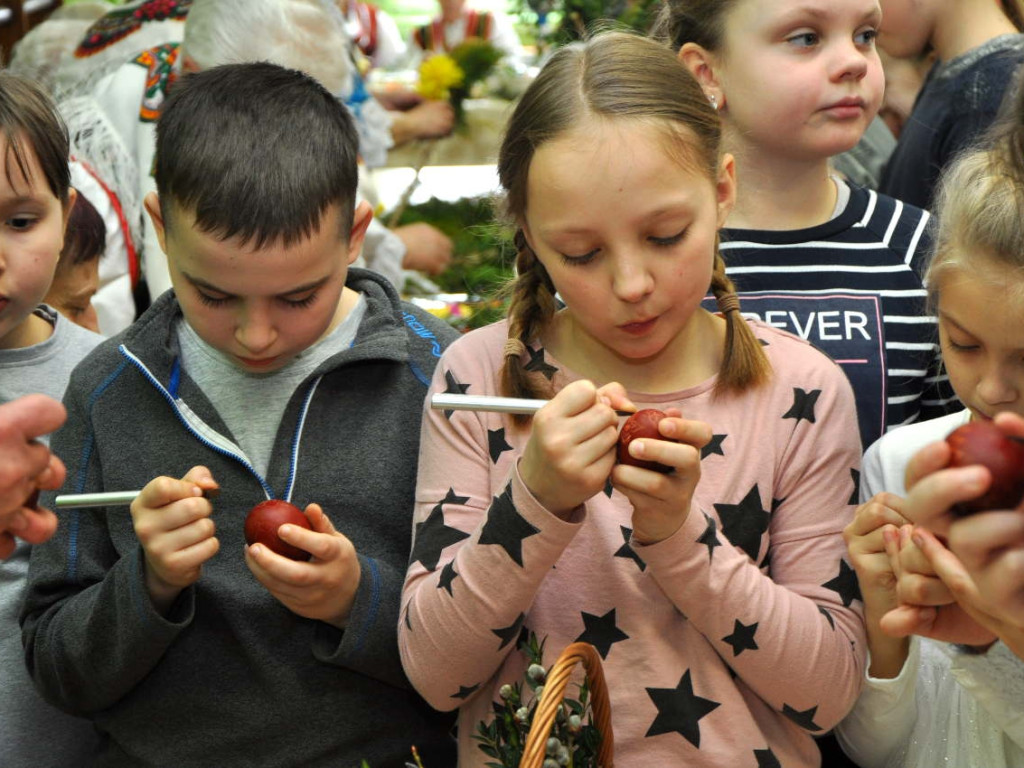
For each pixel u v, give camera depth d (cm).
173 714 171
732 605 147
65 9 363
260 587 171
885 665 156
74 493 177
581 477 139
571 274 151
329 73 306
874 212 207
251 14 288
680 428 138
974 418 148
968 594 121
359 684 170
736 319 164
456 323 283
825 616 153
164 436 176
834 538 159
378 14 456
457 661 150
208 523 155
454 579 149
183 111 165
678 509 142
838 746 185
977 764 160
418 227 323
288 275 158
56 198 183
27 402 128
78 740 190
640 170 145
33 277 179
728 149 206
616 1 290
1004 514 108
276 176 157
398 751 171
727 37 202
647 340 152
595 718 142
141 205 301
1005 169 145
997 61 243
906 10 258
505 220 170
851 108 197
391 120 341
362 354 176
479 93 346
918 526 127
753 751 151
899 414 195
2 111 174
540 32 323
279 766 169
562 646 157
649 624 155
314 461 175
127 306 293
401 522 176
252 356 164
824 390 164
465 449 164
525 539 144
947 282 143
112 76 313
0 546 139
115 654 164
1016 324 138
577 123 147
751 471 158
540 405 142
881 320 197
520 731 142
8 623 188
